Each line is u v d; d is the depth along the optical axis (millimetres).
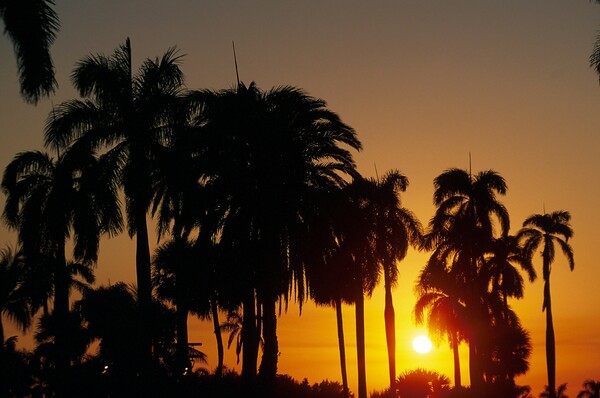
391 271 66562
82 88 43438
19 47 26109
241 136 43094
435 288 70250
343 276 44219
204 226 43500
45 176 51656
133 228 44125
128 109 43469
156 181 44625
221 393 44438
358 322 62656
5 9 26062
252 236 42750
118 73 43812
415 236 67938
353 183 45094
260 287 43250
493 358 71688
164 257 57938
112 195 43031
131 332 39469
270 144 42719
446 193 69688
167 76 44188
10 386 41719
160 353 40219
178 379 40125
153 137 43750
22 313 48969
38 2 26219
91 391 38531
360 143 44594
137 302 41188
